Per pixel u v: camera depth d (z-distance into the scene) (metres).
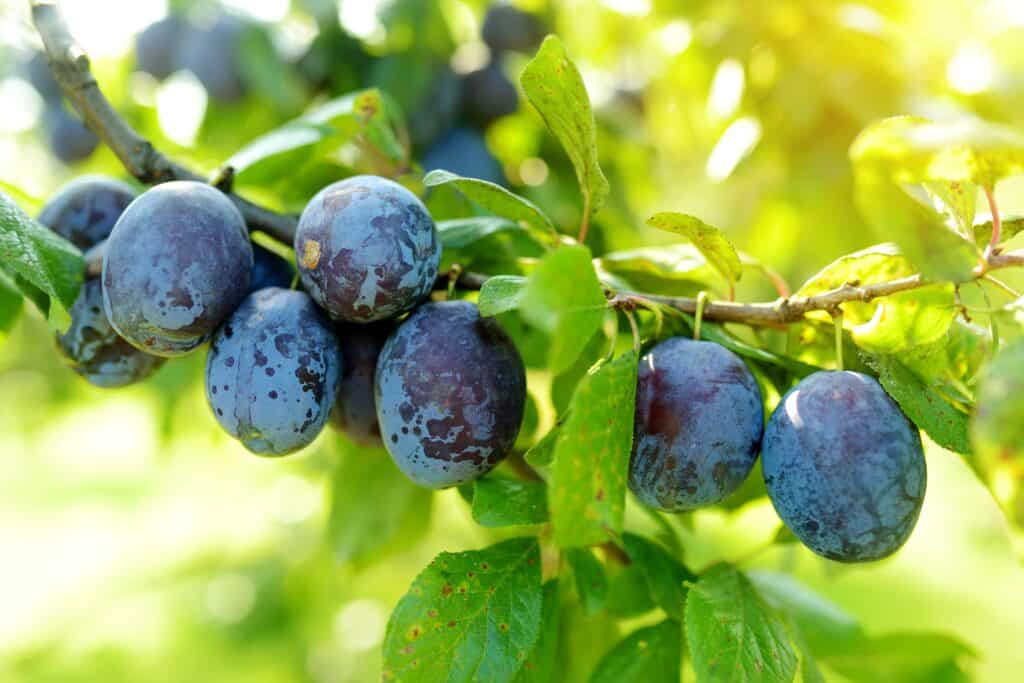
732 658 0.42
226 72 0.63
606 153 0.68
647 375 0.43
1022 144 0.38
